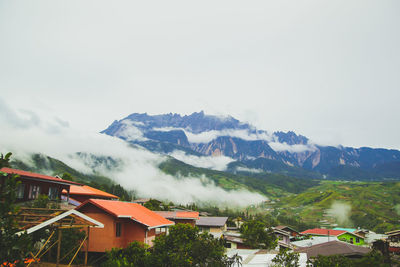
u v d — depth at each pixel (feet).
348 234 259.19
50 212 70.95
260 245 176.65
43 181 116.16
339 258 63.87
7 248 28.84
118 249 78.79
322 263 62.69
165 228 125.49
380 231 492.54
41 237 71.36
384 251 70.49
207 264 80.33
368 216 600.39
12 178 30.17
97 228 85.66
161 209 375.66
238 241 180.45
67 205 126.31
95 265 79.51
